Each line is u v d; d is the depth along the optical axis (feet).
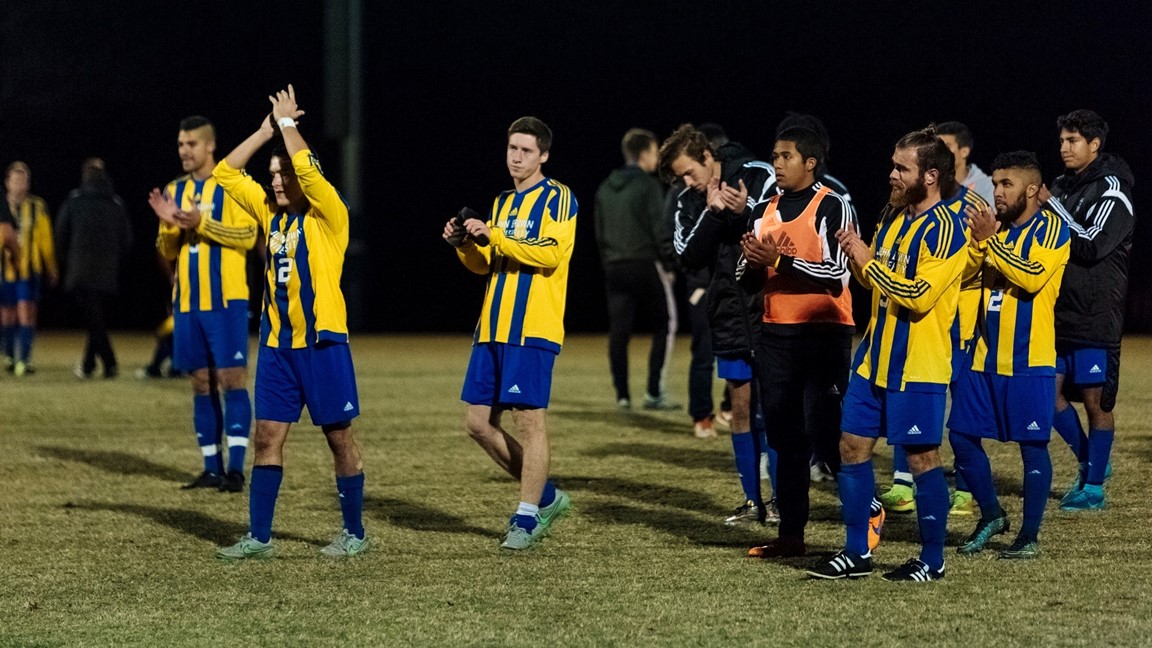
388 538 53.11
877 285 42.98
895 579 45.27
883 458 73.00
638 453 75.25
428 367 132.77
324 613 41.60
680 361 141.08
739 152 56.34
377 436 81.92
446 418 90.79
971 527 54.75
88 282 117.60
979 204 44.37
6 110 231.91
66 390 109.09
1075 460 71.31
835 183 51.62
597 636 38.83
